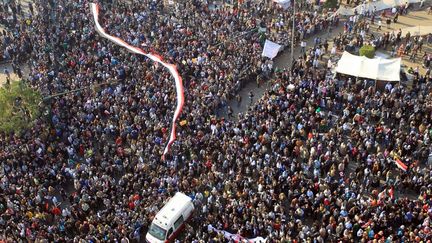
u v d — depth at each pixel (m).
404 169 36.22
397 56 51.41
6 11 60.66
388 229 32.53
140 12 58.38
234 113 45.56
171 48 51.00
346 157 37.88
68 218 34.78
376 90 46.41
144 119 41.56
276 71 48.88
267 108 42.38
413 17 58.06
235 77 47.09
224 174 37.69
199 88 45.25
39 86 46.03
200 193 35.81
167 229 33.16
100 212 34.41
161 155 38.31
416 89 44.72
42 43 52.72
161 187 35.75
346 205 34.06
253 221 33.00
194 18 56.75
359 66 46.19
